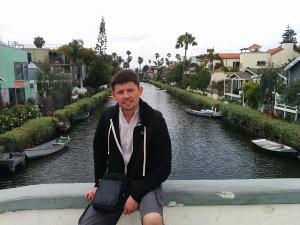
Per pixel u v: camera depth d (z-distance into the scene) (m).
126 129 2.27
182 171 18.50
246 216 2.54
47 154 20.95
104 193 2.19
